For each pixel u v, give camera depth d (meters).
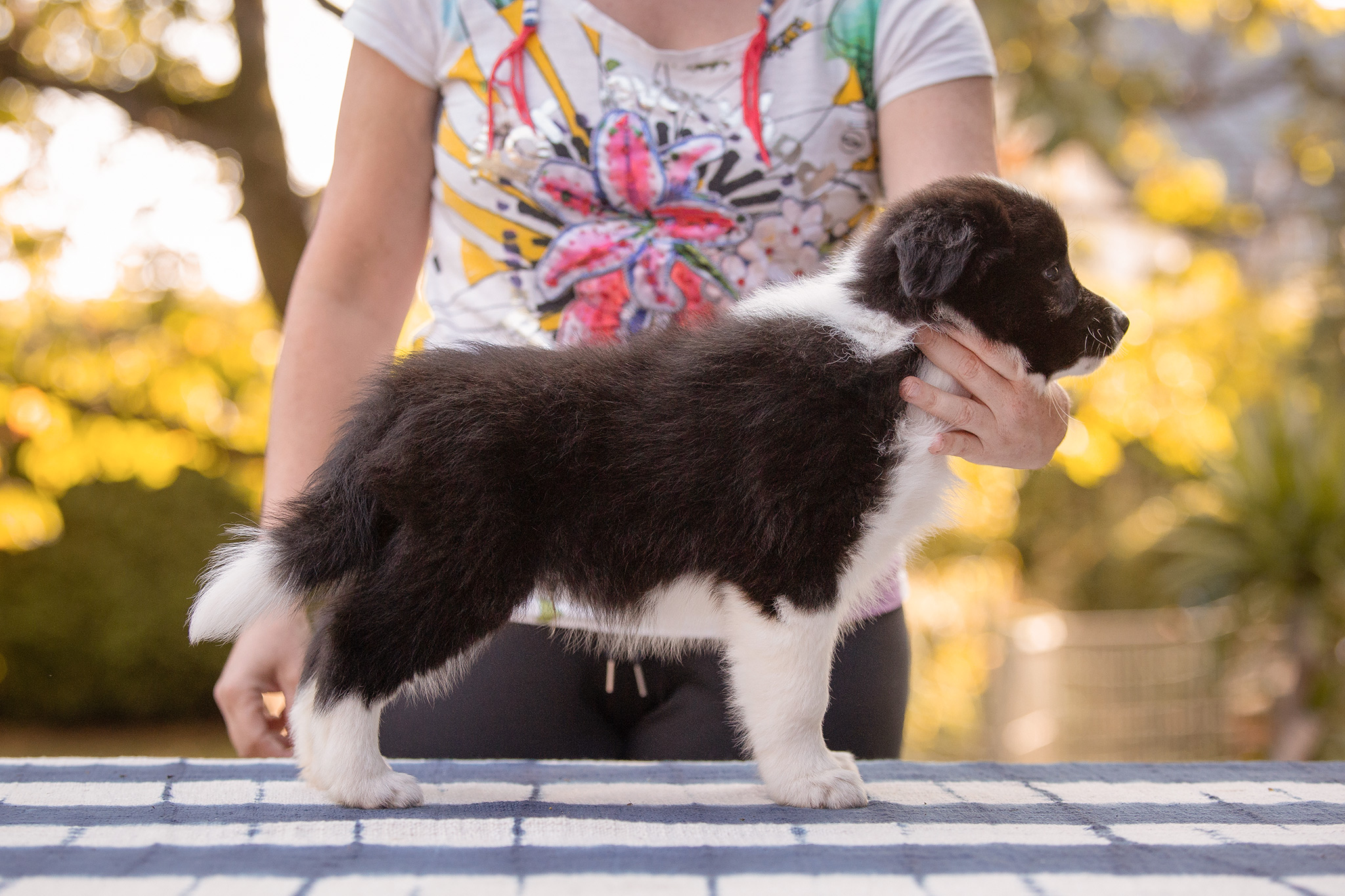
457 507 1.80
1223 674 8.25
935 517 2.05
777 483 1.82
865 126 2.46
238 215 7.26
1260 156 12.76
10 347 6.93
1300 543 8.05
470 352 2.00
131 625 10.12
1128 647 8.23
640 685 2.40
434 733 2.40
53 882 1.31
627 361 1.95
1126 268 10.49
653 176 2.39
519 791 1.88
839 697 2.41
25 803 1.74
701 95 2.41
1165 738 8.18
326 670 1.80
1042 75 7.55
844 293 2.01
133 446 7.18
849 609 2.07
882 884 1.33
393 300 2.58
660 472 1.84
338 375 2.46
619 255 2.39
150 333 7.04
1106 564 10.86
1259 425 8.53
